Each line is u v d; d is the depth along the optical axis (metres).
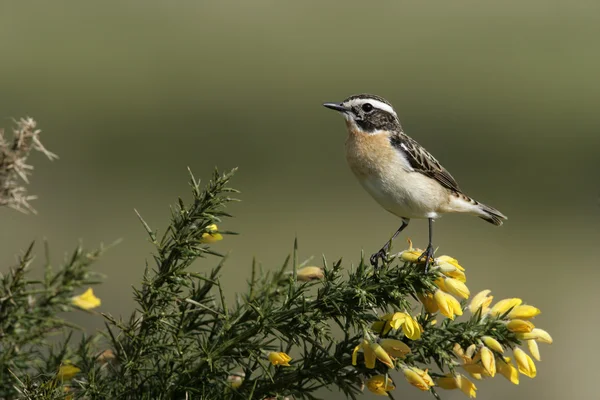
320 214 18.09
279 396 4.12
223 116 22.81
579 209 19.22
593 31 30.28
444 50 28.91
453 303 4.09
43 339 4.24
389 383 4.11
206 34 28.91
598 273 16.45
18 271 4.13
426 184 8.20
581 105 24.41
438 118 23.69
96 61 25.19
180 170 19.50
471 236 17.80
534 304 15.19
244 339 4.12
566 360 13.30
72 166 18.69
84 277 4.30
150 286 4.07
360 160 8.25
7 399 4.19
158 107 22.81
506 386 11.45
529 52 28.34
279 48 28.53
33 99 21.84
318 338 4.15
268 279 4.59
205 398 4.04
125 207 16.91
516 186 20.20
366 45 29.31
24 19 27.67
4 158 3.63
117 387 4.10
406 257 4.20
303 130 22.34
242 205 18.41
